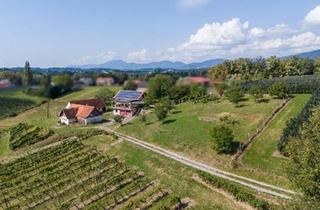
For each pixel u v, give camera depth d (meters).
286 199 49.84
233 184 55.97
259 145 69.12
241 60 141.12
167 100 102.75
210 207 50.75
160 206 49.91
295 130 62.22
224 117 86.00
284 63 141.38
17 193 59.91
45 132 97.94
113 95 119.56
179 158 70.75
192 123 89.19
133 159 73.25
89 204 54.47
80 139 91.00
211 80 105.56
